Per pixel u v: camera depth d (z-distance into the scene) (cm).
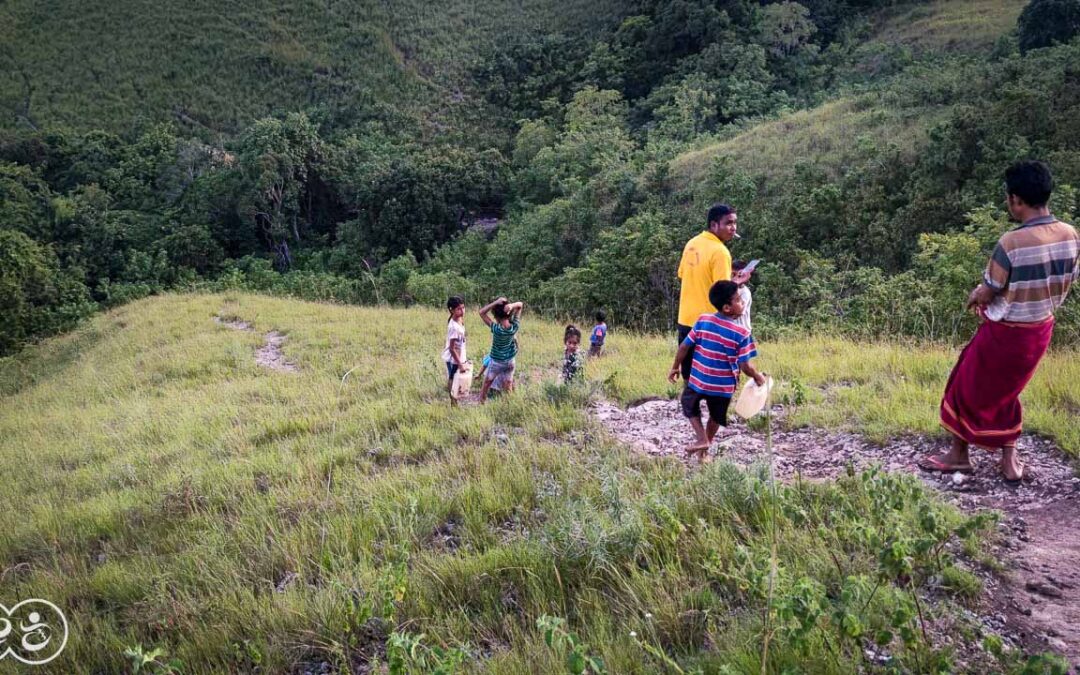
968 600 354
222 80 8075
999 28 5262
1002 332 429
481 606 408
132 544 596
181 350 1670
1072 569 376
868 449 556
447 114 7444
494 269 3469
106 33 8406
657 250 2122
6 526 691
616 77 6612
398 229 4656
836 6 6544
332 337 1630
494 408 778
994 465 494
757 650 313
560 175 4794
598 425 678
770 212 2495
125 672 422
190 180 5775
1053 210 1458
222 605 443
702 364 516
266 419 916
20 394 1764
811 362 852
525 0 9406
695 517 435
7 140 6375
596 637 348
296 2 9081
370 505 550
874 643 319
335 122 7269
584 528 429
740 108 5075
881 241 2164
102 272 4834
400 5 9400
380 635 399
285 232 5106
